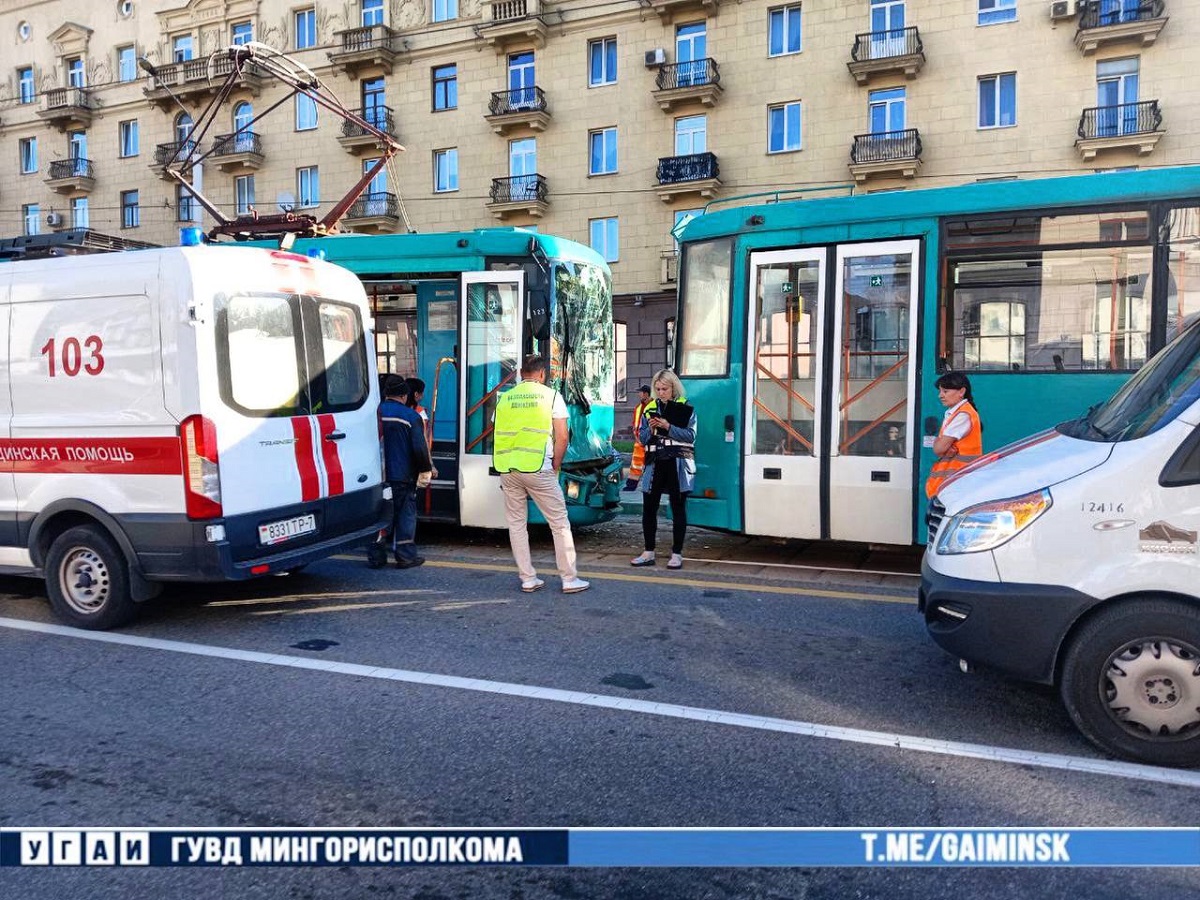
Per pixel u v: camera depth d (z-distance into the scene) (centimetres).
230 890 287
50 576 584
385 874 296
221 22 3294
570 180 2811
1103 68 2262
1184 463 360
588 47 2780
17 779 362
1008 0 2333
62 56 3631
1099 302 671
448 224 2972
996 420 693
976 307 704
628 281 2753
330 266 657
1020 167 2338
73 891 286
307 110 3169
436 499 897
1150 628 358
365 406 674
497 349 863
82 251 765
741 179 2608
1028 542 378
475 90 2909
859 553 848
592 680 475
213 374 541
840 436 743
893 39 2411
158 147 3378
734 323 786
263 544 569
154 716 429
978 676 479
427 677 480
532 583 681
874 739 395
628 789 349
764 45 2562
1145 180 659
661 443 769
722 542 919
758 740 395
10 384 591
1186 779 353
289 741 398
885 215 728
